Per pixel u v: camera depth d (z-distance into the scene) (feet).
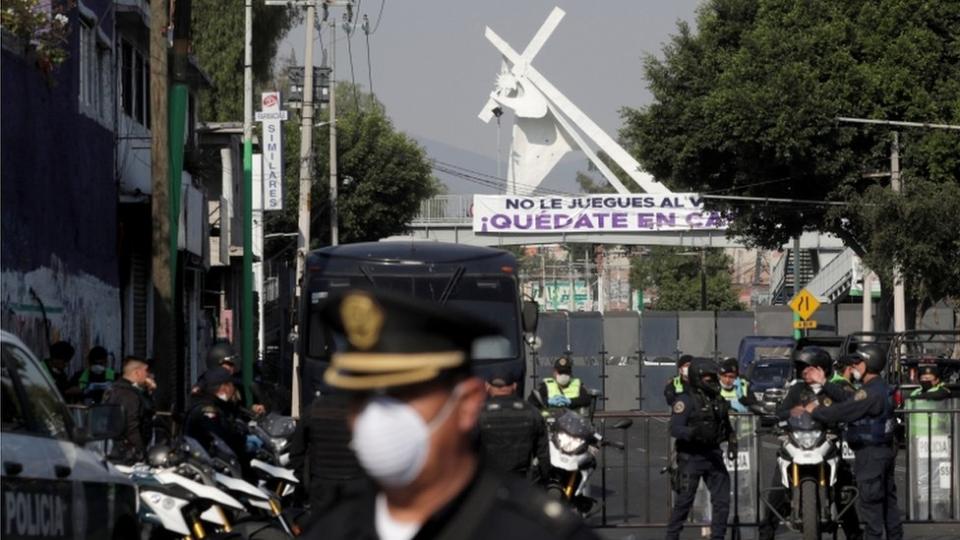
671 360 372.79
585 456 101.86
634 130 312.09
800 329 305.73
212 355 109.19
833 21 284.00
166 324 130.93
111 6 181.78
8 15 113.80
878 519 97.50
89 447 70.23
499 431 96.43
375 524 21.47
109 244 178.50
